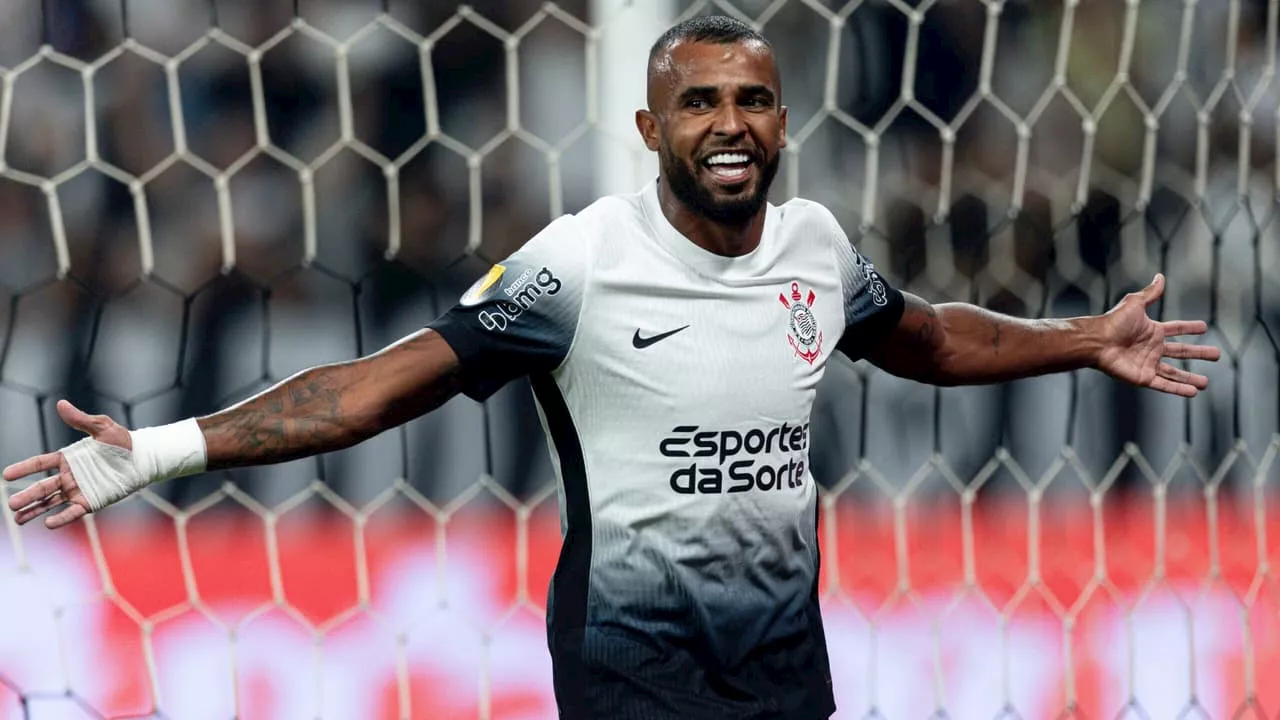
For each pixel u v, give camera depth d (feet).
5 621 49.88
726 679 29.19
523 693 46.52
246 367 62.80
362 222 64.23
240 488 60.08
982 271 69.05
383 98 64.95
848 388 64.39
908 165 68.49
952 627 52.90
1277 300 69.67
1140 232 69.05
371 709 45.32
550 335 27.89
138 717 44.19
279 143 64.13
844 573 56.80
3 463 58.85
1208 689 50.26
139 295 62.39
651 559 28.60
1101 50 69.31
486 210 65.87
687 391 28.19
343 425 26.89
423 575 54.80
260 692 46.09
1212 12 69.15
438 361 27.45
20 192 61.62
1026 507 63.87
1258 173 69.05
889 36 67.92
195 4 63.46
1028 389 66.85
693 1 64.44
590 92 51.96
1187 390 34.37
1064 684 49.78
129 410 57.06
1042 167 69.41
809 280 29.76
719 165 27.58
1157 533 54.39
